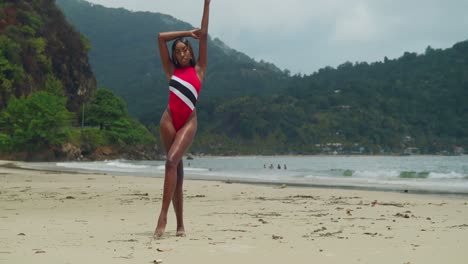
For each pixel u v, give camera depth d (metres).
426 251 5.54
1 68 85.19
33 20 98.94
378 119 194.62
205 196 14.73
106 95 99.81
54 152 78.25
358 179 25.16
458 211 10.31
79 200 13.11
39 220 8.65
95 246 5.78
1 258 5.03
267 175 30.59
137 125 107.69
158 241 6.16
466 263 4.92
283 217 9.19
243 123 187.25
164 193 6.49
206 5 6.74
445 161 96.69
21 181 22.27
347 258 5.13
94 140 90.38
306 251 5.51
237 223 8.20
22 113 76.25
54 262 4.84
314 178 26.17
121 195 14.88
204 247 5.72
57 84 95.12
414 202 12.63
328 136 187.00
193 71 6.62
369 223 8.17
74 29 113.12
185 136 6.48
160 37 6.64
